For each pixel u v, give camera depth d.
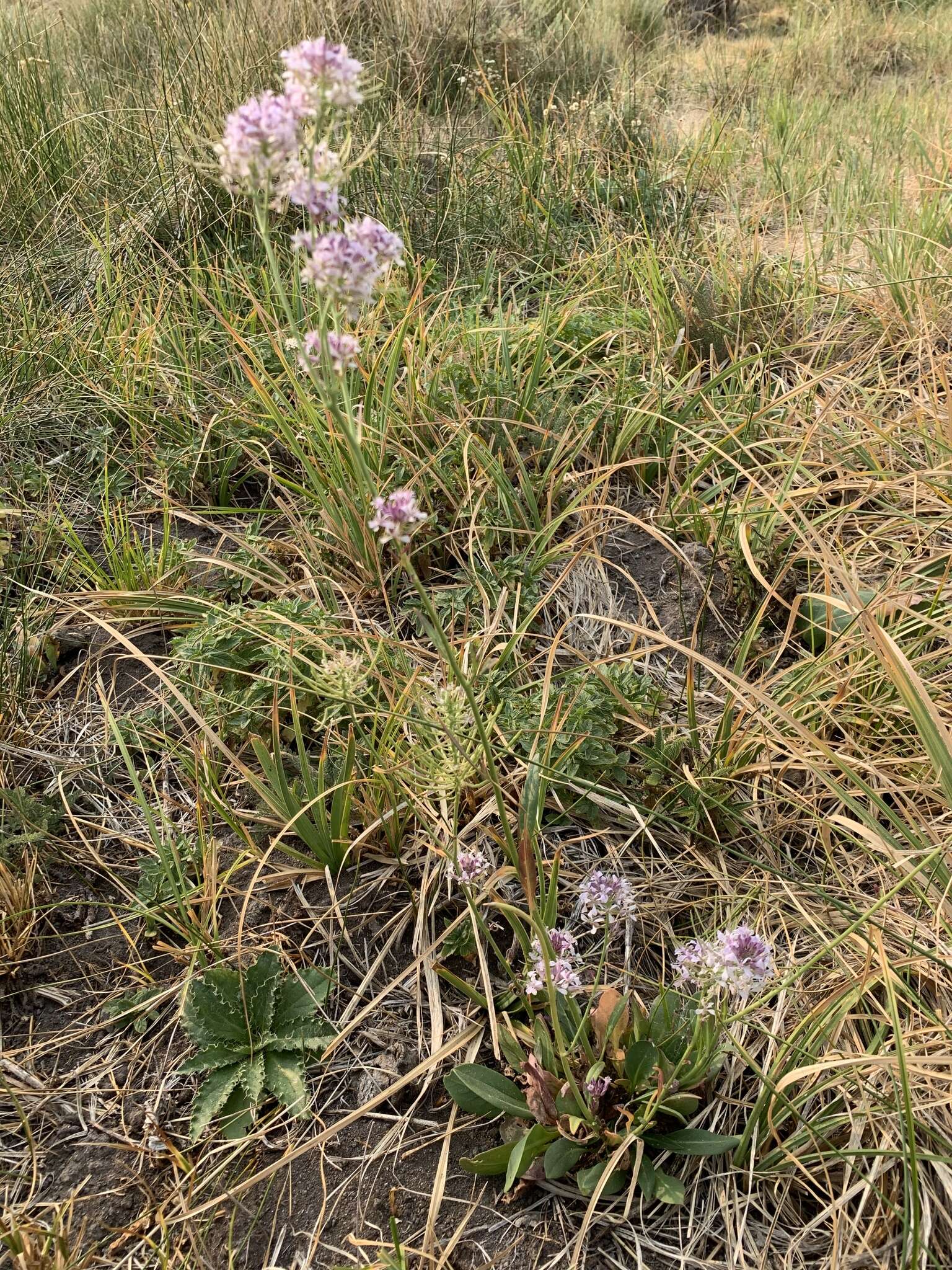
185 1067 0.74
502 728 0.89
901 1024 0.72
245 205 1.58
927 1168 0.66
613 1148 0.68
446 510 1.15
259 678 0.90
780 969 0.78
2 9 2.29
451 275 1.57
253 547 1.10
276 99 0.53
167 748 0.94
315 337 0.57
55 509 1.20
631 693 0.94
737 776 0.91
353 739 0.83
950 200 1.62
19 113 1.71
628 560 1.14
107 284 1.44
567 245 1.66
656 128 2.12
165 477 1.20
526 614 1.05
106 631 1.04
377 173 1.66
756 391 1.35
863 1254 0.63
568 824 0.89
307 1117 0.73
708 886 0.85
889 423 1.20
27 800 0.88
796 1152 0.67
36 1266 0.63
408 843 0.87
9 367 1.33
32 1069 0.76
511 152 1.79
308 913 0.84
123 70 2.13
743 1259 0.65
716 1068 0.71
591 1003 0.73
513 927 0.76
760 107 2.40
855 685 0.93
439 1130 0.72
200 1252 0.66
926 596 1.00
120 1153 0.71
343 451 1.05
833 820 0.77
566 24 2.51
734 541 1.09
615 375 1.28
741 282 1.46
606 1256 0.66
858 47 3.02
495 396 1.21
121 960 0.82
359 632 0.92
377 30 2.21
